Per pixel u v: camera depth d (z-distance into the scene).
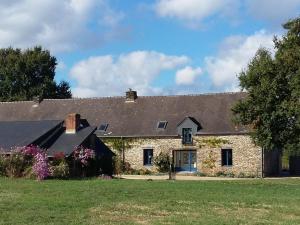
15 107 52.34
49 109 51.00
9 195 18.56
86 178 29.58
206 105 46.34
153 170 43.78
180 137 43.91
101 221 13.53
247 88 33.75
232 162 42.41
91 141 35.88
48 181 25.89
